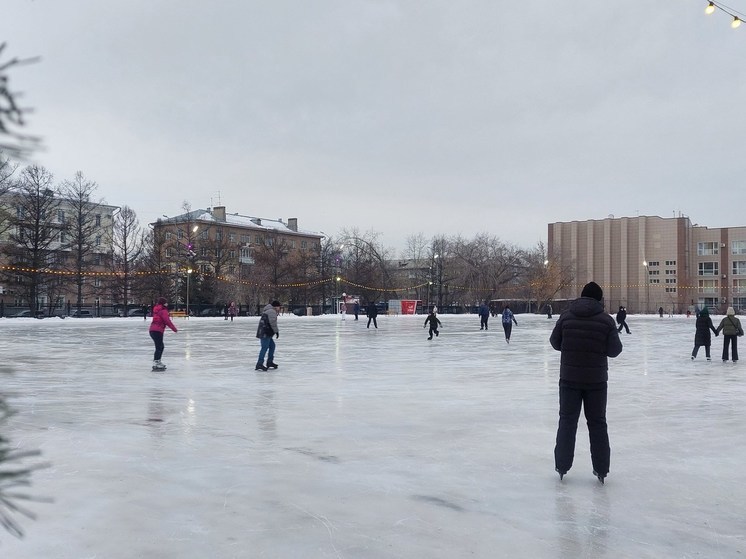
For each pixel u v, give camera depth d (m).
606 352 6.11
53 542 4.50
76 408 10.34
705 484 6.16
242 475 6.32
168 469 6.54
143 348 23.50
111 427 8.76
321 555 4.31
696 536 4.74
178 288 63.06
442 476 6.34
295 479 6.19
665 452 7.52
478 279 87.06
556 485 6.06
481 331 37.88
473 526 4.90
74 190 54.59
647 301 98.75
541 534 4.75
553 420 9.45
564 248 108.62
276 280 68.88
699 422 9.48
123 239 57.56
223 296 64.75
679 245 100.12
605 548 4.48
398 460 6.99
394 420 9.41
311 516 5.11
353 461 6.93
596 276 105.62
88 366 17.06
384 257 93.19
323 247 81.25
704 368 17.61
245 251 95.69
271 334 16.19
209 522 4.95
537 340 29.38
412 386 13.26
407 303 69.38
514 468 6.68
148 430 8.56
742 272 100.19
